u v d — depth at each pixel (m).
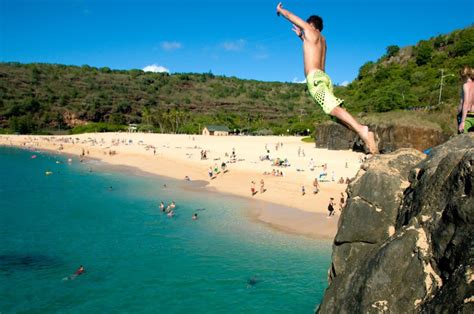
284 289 17.69
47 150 85.12
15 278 18.86
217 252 22.30
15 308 16.09
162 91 199.62
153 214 30.94
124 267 20.25
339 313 6.71
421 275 5.90
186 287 17.94
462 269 5.07
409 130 54.22
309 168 48.84
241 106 187.88
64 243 23.92
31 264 20.59
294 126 124.38
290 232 25.78
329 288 7.37
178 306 16.23
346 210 8.67
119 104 161.38
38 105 145.25
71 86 175.50
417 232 6.27
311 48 5.09
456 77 74.19
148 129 138.50
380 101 74.06
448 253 5.55
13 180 47.59
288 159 57.69
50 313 15.75
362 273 6.63
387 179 8.29
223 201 35.28
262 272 19.50
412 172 7.91
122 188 42.31
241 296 17.06
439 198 6.25
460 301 4.84
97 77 199.50
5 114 135.75
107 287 18.00
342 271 7.84
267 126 142.50
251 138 103.44
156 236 25.28
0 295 17.14
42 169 57.69
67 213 31.19
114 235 25.52
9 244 23.64
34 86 164.38
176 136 108.62
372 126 59.41
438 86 74.12
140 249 22.88
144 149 77.94
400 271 6.14
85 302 16.61
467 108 7.65
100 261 21.03
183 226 27.50
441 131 52.62
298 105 196.25
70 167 60.00
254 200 35.44
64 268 20.11
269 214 30.44
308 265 20.33
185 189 41.31
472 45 85.88
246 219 29.12
